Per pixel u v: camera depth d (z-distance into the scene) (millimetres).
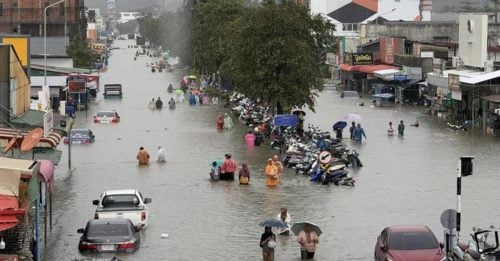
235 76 158125
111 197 67062
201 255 58750
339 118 160500
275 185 87625
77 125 147875
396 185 87375
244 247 61125
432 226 67188
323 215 72375
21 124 79750
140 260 56781
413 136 132125
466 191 83188
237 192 84188
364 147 119500
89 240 57125
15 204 44500
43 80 173125
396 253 51188
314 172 91125
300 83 147000
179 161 105562
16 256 47125
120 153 113000
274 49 145500
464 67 176875
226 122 141750
